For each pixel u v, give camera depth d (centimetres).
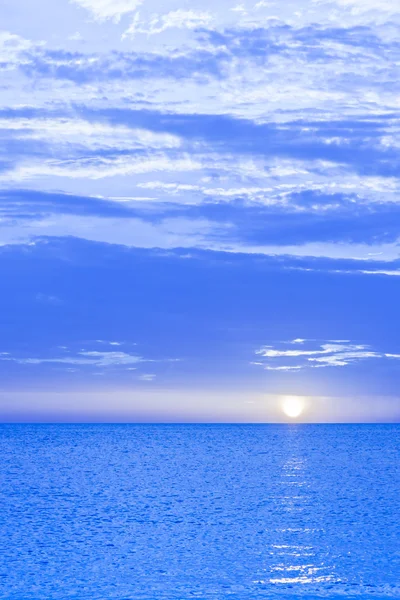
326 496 6562
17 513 5603
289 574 3650
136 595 3300
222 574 3644
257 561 3919
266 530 4841
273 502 6172
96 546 4331
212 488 7212
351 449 14362
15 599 3250
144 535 4681
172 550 4216
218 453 13100
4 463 10550
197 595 3284
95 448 14925
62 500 6338
